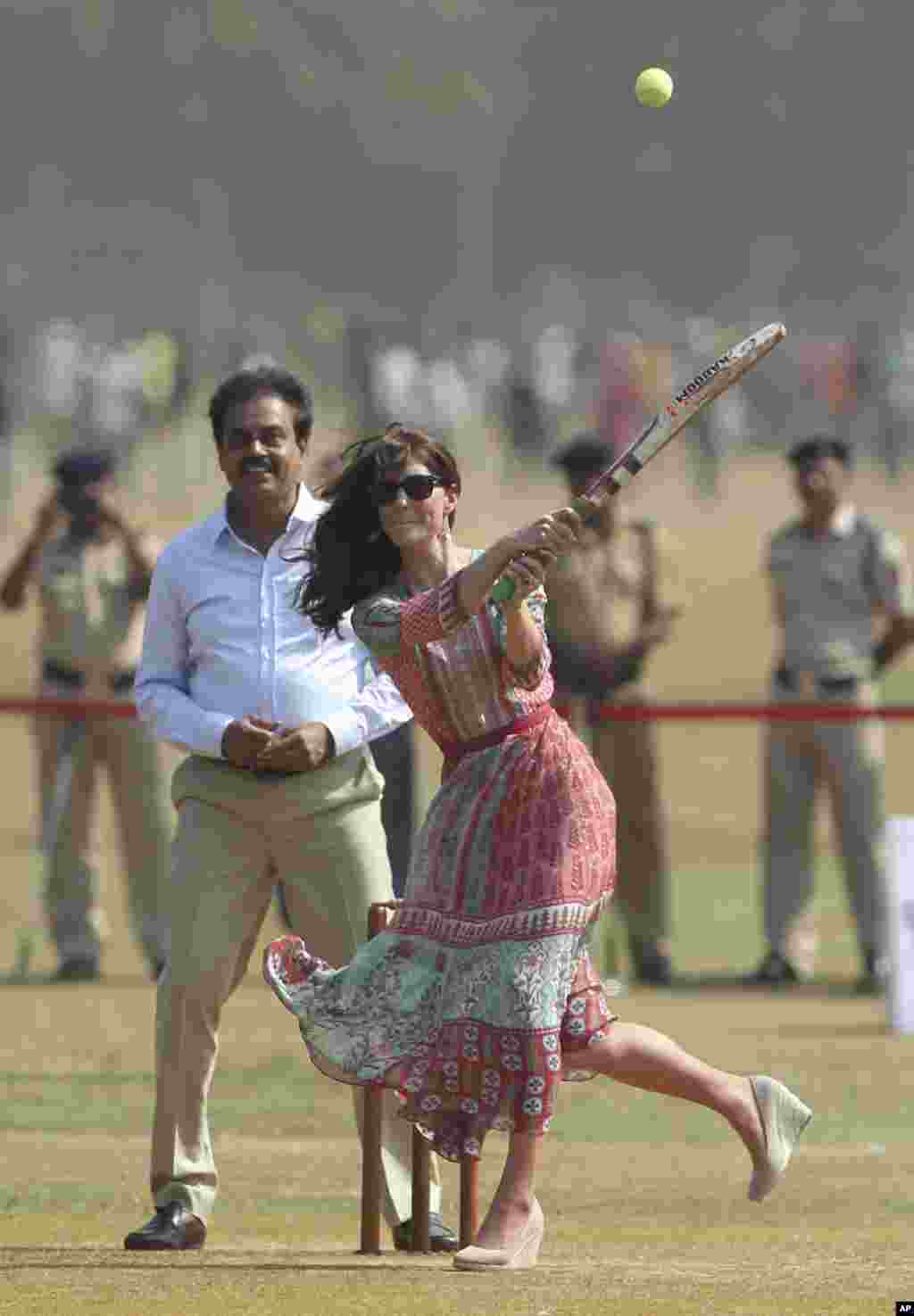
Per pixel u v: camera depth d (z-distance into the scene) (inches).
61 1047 1929.1
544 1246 1251.8
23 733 4092.0
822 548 2351.1
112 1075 1809.8
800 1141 1594.5
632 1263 1178.6
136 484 6092.5
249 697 1264.8
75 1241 1254.3
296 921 1266.0
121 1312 1032.8
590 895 1110.4
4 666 4436.5
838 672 2345.0
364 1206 1199.6
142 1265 1158.3
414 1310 1034.1
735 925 2753.4
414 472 1131.9
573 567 2333.9
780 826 2369.6
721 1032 2038.6
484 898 1110.4
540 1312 1031.6
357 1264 1160.8
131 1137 1582.2
